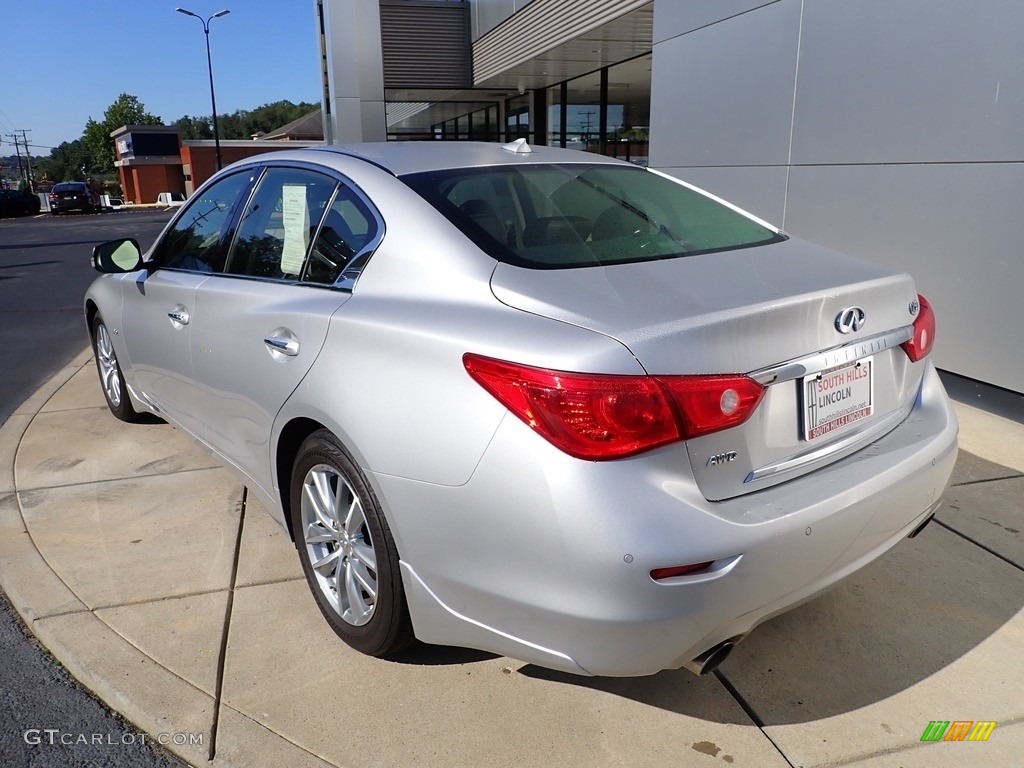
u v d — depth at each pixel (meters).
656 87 8.15
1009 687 2.46
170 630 2.75
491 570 2.02
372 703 2.40
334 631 2.71
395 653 2.55
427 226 2.46
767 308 2.02
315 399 2.45
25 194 38.78
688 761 2.18
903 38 5.11
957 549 3.22
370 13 16.41
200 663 2.57
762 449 2.06
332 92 17.03
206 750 2.22
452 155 2.97
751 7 6.55
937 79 4.89
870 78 5.40
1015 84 4.42
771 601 2.01
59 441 4.54
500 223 2.51
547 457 1.89
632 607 1.85
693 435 1.90
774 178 6.49
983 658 2.59
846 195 5.71
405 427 2.15
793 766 2.16
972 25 4.63
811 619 2.80
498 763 2.18
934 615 2.81
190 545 3.32
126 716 2.41
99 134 91.88
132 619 2.81
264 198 3.20
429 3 17.33
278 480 2.84
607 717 2.35
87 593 2.97
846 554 2.14
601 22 10.41
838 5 5.59
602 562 1.83
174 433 4.64
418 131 30.47
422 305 2.29
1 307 9.66
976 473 3.88
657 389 1.85
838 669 2.55
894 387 2.49
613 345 1.88
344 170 2.84
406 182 2.65
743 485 2.01
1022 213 4.47
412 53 17.50
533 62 13.98
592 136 15.91
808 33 5.91
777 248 2.70
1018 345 4.57
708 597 1.88
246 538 3.38
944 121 4.88
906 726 2.30
